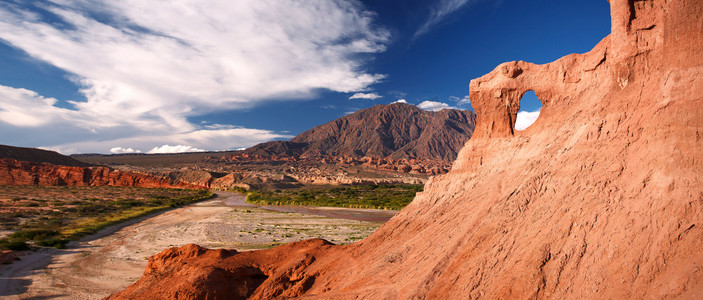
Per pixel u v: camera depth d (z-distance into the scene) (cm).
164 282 2214
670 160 1234
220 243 5003
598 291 1141
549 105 2050
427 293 1495
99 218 6844
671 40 1348
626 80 1571
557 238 1353
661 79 1385
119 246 4612
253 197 14000
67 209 7769
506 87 2181
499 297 1300
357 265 2095
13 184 15138
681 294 985
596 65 1866
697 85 1241
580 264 1239
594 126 1585
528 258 1345
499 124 2220
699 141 1193
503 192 1778
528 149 1962
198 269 2230
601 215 1313
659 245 1112
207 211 9369
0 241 4166
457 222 1908
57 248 4259
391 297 1603
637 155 1361
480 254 1533
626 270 1129
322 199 13388
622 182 1352
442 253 1703
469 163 2259
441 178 2378
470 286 1409
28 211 7000
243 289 2209
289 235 5781
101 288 2962
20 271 3284
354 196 15225
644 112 1423
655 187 1238
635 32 1544
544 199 1559
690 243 1066
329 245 2544
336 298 1775
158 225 6638
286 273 2231
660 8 1479
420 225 2177
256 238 5484
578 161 1544
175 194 14788
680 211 1134
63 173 16775
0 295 2681
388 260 1944
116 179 17850
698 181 1155
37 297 2697
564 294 1199
